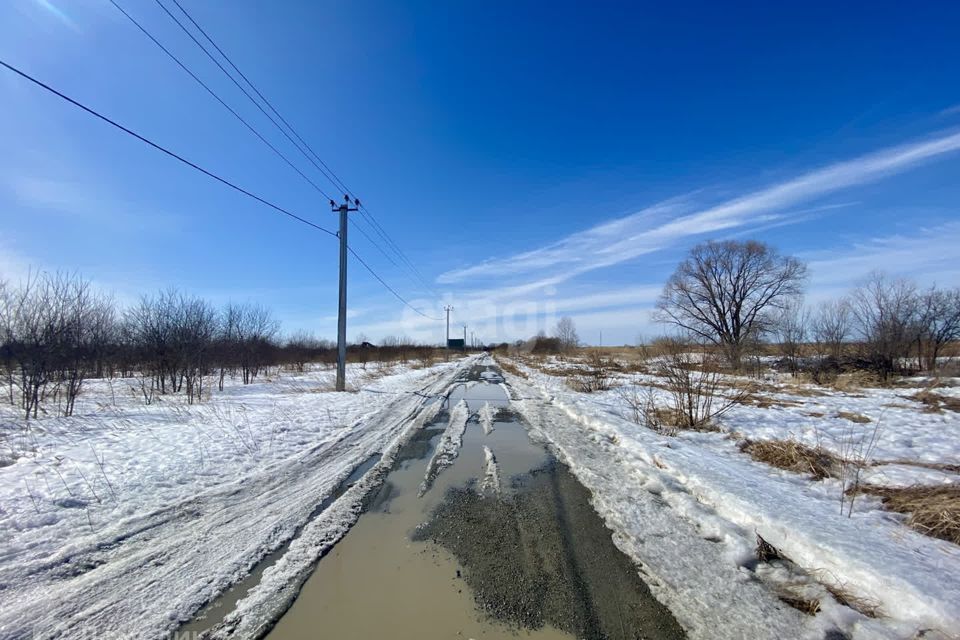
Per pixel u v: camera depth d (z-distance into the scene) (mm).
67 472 5066
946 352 20703
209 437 7090
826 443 6711
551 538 3625
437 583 2910
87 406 10586
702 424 8203
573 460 6133
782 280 34062
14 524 3672
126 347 16000
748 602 2701
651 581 2949
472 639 2334
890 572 2682
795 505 3898
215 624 2443
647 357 15219
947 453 6113
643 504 4422
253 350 20359
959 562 2938
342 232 15820
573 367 26516
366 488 4883
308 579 2949
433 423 9023
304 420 8992
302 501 4441
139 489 4617
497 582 2930
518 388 16000
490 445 7082
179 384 14891
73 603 2619
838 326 22516
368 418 9570
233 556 3244
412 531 3762
